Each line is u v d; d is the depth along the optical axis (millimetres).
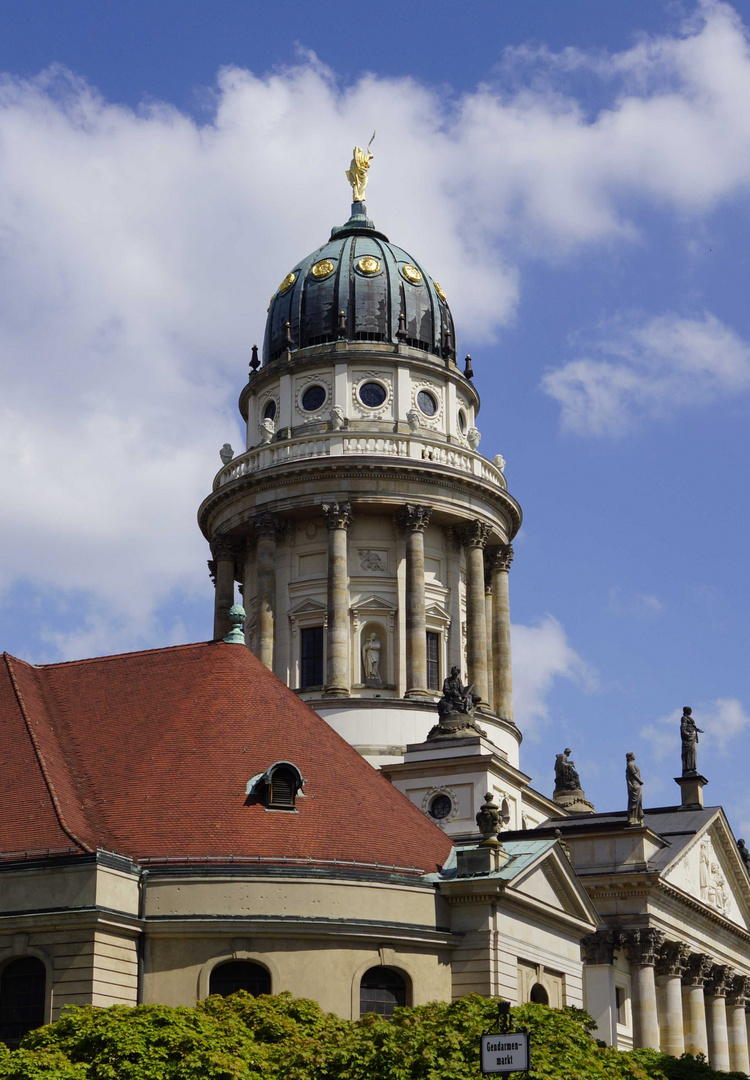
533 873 75250
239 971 66312
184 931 65625
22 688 79500
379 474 115562
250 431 125625
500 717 120000
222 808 70625
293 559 117812
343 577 114000
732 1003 122562
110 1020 54125
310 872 67688
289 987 66000
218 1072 52219
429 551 118000
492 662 121688
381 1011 68438
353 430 117812
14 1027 63750
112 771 73375
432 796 102375
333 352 120312
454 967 70625
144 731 76188
